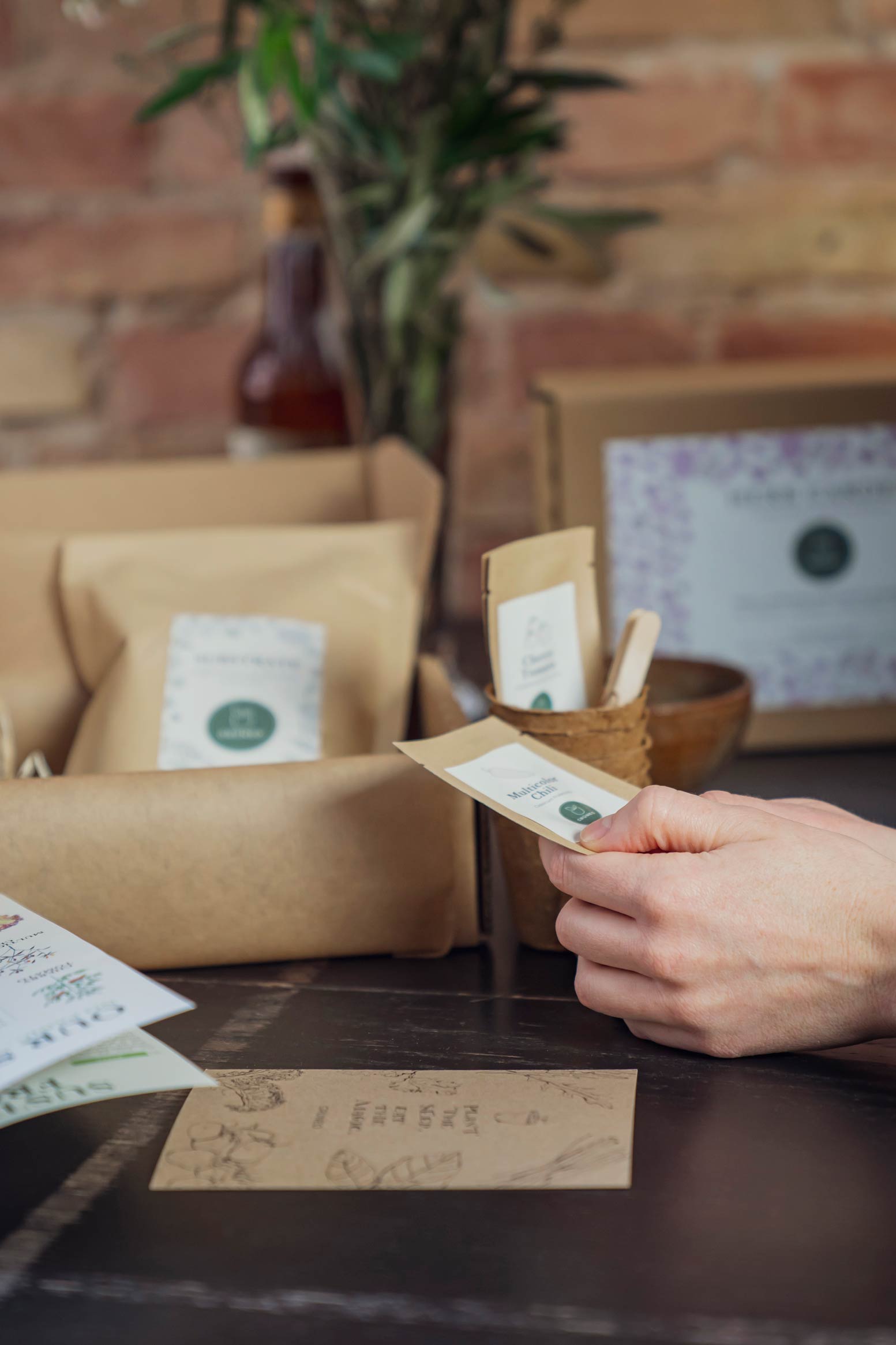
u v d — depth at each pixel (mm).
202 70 1193
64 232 1447
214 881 911
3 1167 813
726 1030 858
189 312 1487
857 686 1212
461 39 1256
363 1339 748
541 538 935
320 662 1041
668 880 852
